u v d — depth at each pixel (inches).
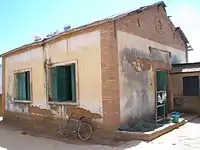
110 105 321.4
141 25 397.1
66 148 284.5
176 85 505.0
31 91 452.4
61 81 394.9
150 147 265.7
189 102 494.9
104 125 324.5
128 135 305.0
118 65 333.7
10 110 515.2
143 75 389.4
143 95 385.1
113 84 323.3
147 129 323.3
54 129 390.3
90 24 335.9
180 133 329.1
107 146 281.9
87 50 348.8
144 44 401.1
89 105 344.2
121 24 347.6
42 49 426.6
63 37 383.9
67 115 377.1
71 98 380.8
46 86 417.1
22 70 477.4
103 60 328.2
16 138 356.5
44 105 421.1
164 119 374.9
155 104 400.2
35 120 442.0
